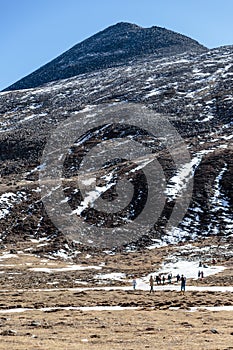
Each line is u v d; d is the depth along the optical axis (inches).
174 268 2396.7
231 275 2098.9
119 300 1566.2
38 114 7613.2
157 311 1315.2
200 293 1696.6
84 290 1899.6
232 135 4943.4
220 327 1007.6
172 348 730.8
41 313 1296.8
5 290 1941.4
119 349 725.3
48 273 2417.6
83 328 1008.2
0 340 813.2
